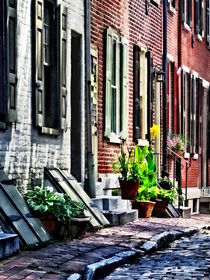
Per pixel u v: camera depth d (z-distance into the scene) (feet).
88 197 46.80
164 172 70.44
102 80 55.98
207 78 95.04
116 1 59.06
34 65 42.47
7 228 34.96
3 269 28.86
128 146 61.67
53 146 45.57
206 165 92.99
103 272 31.14
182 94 80.84
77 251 34.76
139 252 37.22
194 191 83.25
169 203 60.54
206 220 63.36
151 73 67.72
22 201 37.96
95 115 53.98
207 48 95.25
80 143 50.96
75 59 51.55
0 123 37.83
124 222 49.75
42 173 43.83
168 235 44.32
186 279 30.17
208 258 36.81
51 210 38.06
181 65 80.64
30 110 42.11
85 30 51.93
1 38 38.73
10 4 39.42
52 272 28.81
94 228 43.32
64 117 46.93
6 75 38.65
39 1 43.16
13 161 39.83
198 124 88.22
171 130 77.41
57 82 46.06
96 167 53.62
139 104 65.10
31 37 42.39
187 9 84.69
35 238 36.01
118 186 57.72
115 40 58.85
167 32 75.15
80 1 51.01
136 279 30.22
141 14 65.77
